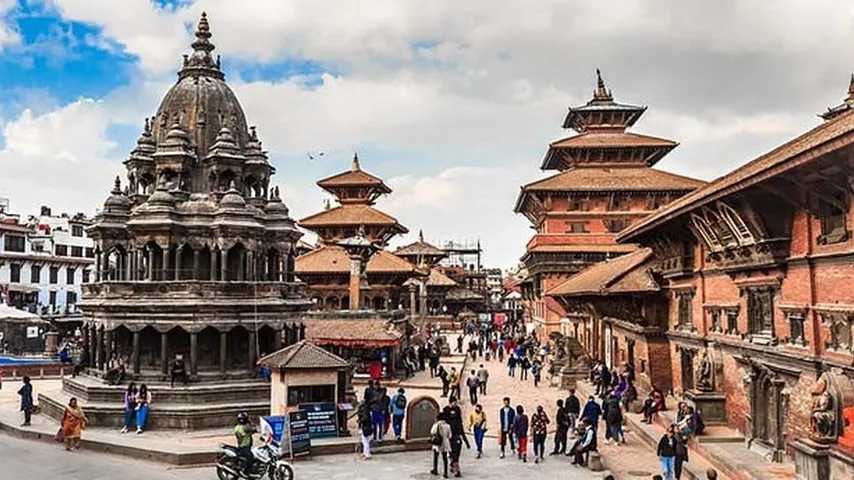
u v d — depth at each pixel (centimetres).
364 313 5278
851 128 1434
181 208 3769
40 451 2964
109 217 4003
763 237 2180
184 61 4322
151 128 4288
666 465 2230
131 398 3266
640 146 7688
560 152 7988
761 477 2044
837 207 1870
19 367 5538
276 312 3803
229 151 3991
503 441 2845
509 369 5609
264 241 3962
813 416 1767
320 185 9162
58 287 9994
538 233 8012
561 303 6062
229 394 3481
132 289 3609
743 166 2388
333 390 3053
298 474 2558
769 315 2323
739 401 2614
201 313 3562
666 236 3262
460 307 13738
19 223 9912
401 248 11431
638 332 3694
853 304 1802
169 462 2766
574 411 3216
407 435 2973
